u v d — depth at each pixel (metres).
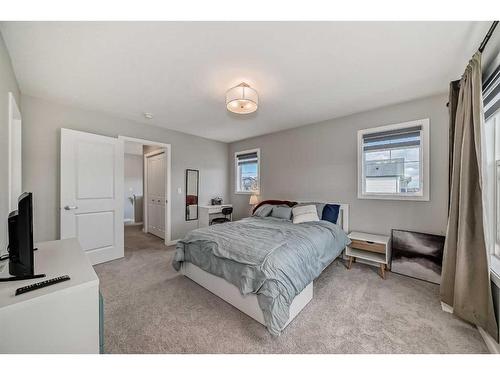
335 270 2.85
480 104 1.57
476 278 1.62
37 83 2.28
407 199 2.78
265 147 4.46
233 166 5.15
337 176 3.41
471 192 1.68
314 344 1.49
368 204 3.10
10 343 0.85
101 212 3.09
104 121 3.22
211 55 1.80
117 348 1.44
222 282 2.06
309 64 1.93
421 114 2.67
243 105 2.38
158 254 3.51
